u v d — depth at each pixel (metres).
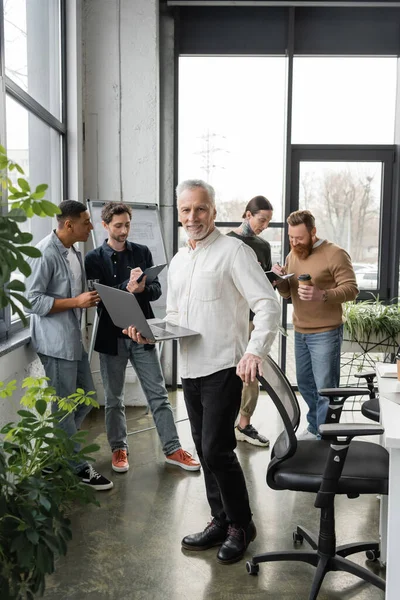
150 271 3.19
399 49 5.07
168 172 5.18
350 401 5.08
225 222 5.31
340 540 2.71
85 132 4.80
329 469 2.06
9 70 3.19
